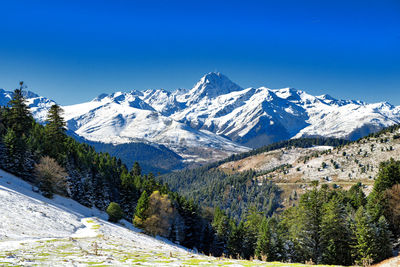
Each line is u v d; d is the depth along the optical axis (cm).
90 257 2367
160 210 8631
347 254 5769
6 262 1764
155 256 2961
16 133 9588
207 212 13962
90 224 5834
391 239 5562
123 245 3838
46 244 2850
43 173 7594
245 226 9500
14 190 6144
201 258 3178
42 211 5206
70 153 10725
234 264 2612
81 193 9225
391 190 6812
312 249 6181
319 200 7044
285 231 8569
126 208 10394
